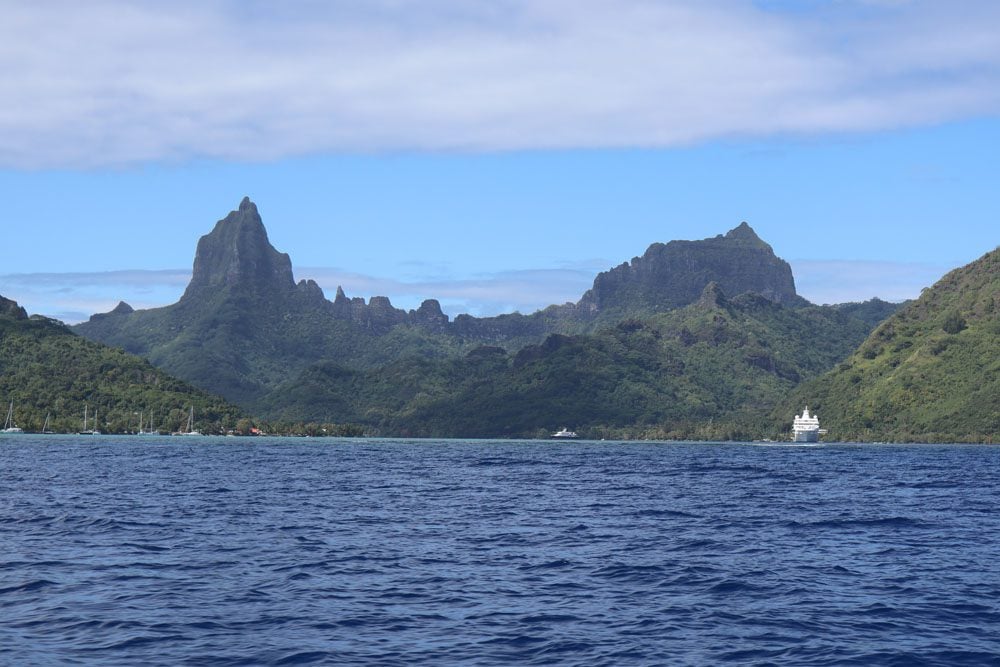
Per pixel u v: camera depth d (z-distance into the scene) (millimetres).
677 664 31969
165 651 33000
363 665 31562
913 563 53406
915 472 171375
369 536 64438
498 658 32531
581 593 43719
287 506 87875
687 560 53844
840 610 40281
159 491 104562
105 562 51469
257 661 31969
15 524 69250
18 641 34062
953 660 32688
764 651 33625
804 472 169375
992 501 100812
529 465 193375
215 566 50625
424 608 40250
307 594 43000
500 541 62094
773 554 56781
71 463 169250
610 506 90938
